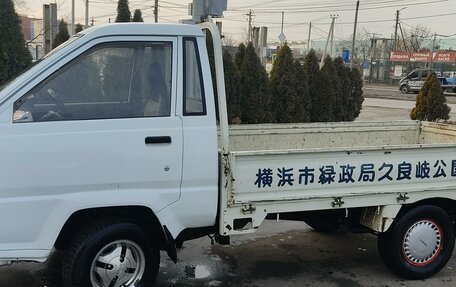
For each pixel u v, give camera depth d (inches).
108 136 131.3
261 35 628.1
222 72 145.5
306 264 191.3
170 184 138.6
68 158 128.0
